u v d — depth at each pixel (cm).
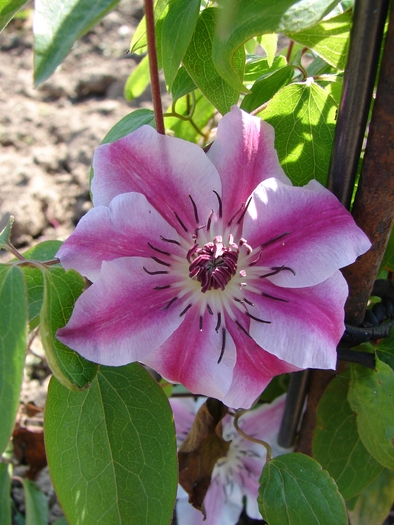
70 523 24
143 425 25
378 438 27
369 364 27
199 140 42
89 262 22
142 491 25
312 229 23
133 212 22
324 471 26
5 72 70
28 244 57
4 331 20
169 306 23
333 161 24
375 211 24
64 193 60
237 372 24
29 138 64
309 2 19
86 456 25
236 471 37
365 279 27
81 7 19
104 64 70
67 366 21
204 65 25
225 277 23
